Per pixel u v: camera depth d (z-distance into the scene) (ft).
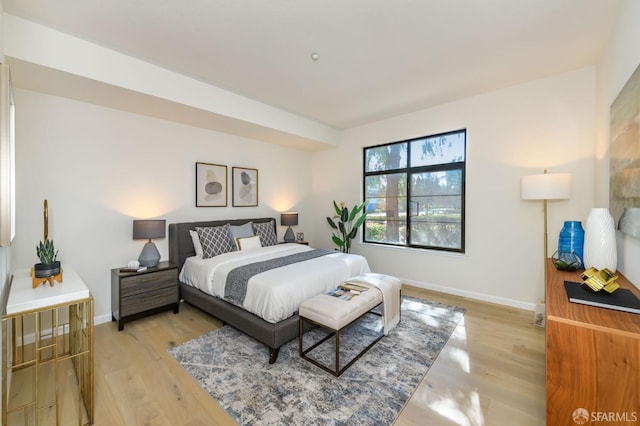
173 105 9.52
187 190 12.04
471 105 11.50
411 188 13.96
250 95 11.28
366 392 5.90
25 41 6.56
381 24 6.81
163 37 7.33
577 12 6.38
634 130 4.90
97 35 7.21
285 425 5.02
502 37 7.38
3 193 4.17
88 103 9.29
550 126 9.73
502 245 10.93
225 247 11.69
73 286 5.60
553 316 3.85
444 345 7.84
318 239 17.98
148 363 7.02
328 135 15.58
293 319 7.56
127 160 10.24
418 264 13.43
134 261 9.69
